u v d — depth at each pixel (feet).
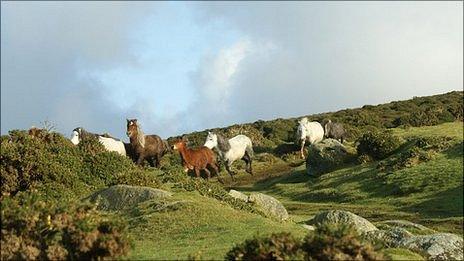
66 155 84.17
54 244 41.32
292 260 38.34
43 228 42.09
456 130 170.91
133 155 109.40
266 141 223.92
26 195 47.42
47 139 92.53
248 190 155.63
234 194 90.58
